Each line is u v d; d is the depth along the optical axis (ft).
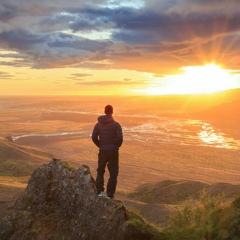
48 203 27.71
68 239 24.16
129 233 21.65
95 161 292.81
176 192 98.58
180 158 314.55
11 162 170.40
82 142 411.34
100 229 22.86
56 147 376.68
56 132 523.29
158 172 250.78
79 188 26.25
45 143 408.67
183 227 24.43
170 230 24.02
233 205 24.40
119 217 22.56
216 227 22.72
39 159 195.31
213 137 478.18
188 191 98.84
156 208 53.78
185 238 22.61
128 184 203.00
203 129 582.76
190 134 513.04
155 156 322.75
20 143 411.13
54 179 28.48
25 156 194.08
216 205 26.23
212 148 376.07
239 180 229.04
